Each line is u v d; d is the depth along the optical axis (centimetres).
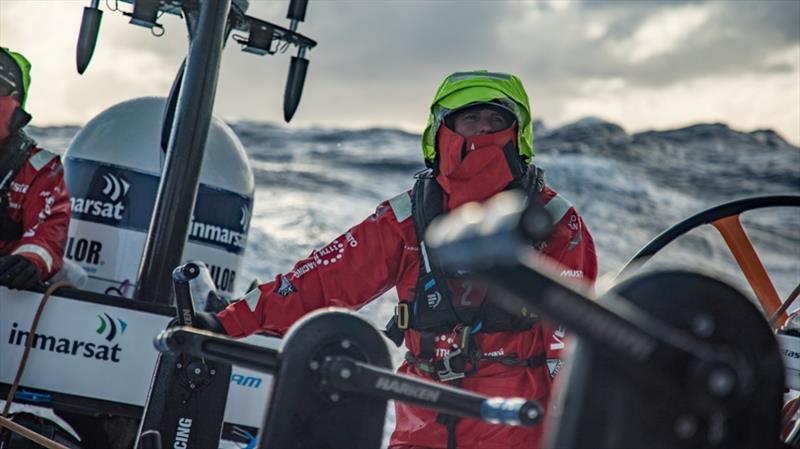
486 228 110
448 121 323
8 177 462
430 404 150
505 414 145
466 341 314
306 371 158
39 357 454
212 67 492
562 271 317
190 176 484
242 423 484
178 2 498
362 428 160
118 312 460
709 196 2919
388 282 327
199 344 157
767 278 318
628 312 125
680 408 128
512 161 320
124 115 598
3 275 444
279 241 1847
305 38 539
